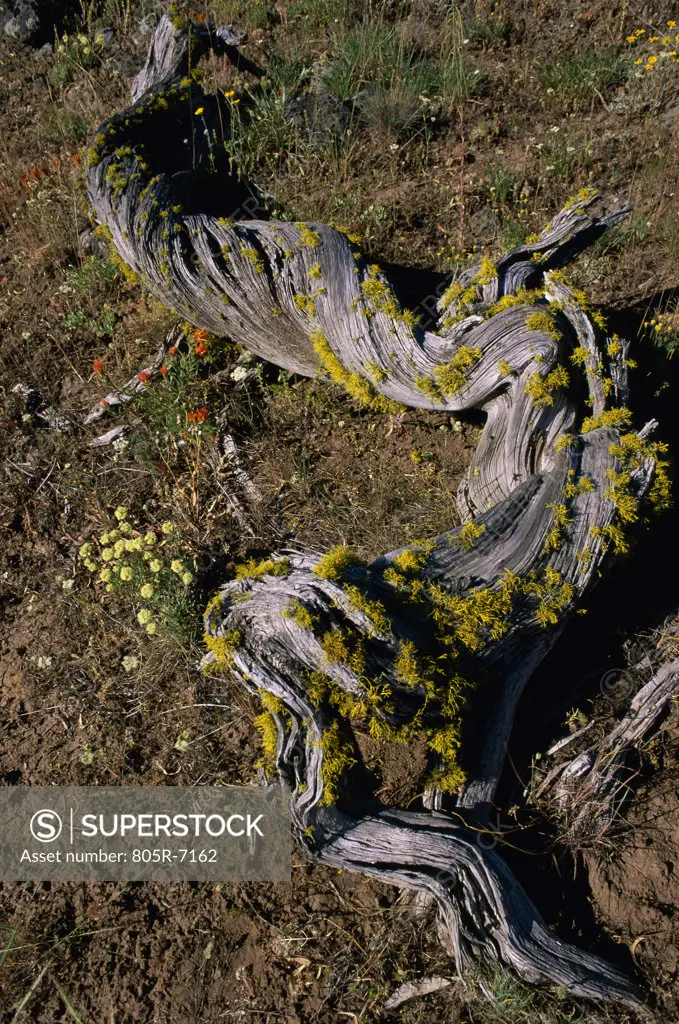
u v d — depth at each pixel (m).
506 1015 1.70
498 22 2.86
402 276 2.44
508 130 2.69
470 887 1.75
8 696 2.08
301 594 1.83
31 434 2.39
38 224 2.73
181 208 2.29
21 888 1.90
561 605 1.87
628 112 2.66
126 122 2.39
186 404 2.28
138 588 2.08
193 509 2.18
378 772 1.89
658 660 1.95
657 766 1.88
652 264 2.39
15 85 3.21
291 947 1.80
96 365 2.26
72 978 1.82
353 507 2.16
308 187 2.65
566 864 1.82
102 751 2.00
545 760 1.89
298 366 2.27
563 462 1.94
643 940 1.76
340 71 2.81
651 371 2.22
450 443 2.22
